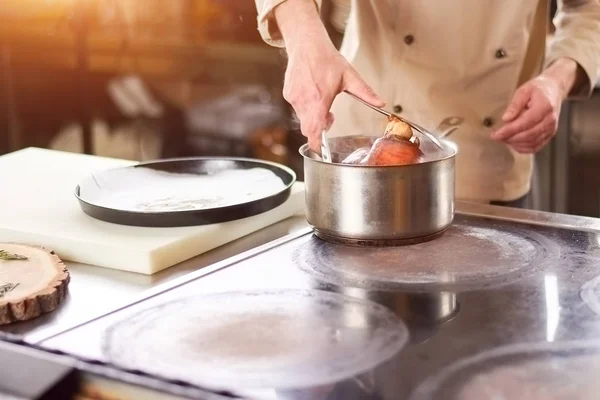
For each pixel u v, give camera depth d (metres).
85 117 2.96
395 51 1.60
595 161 2.48
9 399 0.78
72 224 1.19
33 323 0.90
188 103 2.88
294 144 2.78
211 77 2.82
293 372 0.76
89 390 0.74
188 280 1.00
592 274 0.98
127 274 1.07
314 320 0.87
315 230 1.17
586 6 1.67
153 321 0.88
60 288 0.96
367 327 0.85
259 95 2.77
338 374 0.75
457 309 0.89
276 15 1.32
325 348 0.80
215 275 1.02
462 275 0.99
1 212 1.26
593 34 1.62
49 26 2.87
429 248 1.09
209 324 0.87
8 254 1.06
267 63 2.72
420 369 0.76
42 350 0.81
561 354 0.78
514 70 1.60
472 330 0.84
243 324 0.87
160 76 2.87
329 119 1.21
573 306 0.89
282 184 1.32
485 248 1.09
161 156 2.95
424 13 1.56
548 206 2.57
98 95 2.94
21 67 2.94
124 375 0.73
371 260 1.05
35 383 0.77
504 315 0.87
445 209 1.12
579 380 0.73
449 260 1.05
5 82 2.95
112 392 0.73
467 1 1.55
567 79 1.55
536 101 1.44
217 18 2.76
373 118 1.61
